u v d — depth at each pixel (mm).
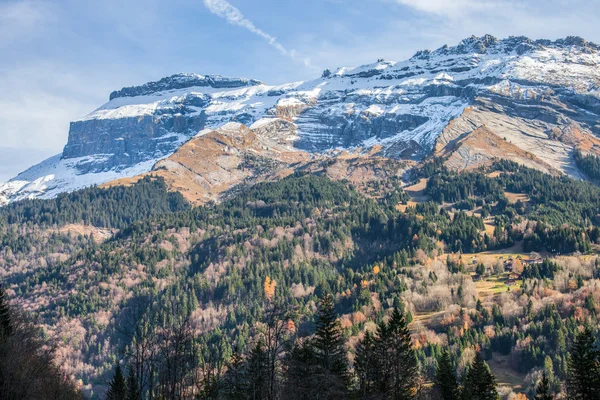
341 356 113312
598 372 103375
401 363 112438
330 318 114562
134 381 113188
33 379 103375
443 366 120062
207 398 111938
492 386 116312
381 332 113750
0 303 117188
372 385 112625
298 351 110812
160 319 113875
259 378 107188
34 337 117062
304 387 103188
